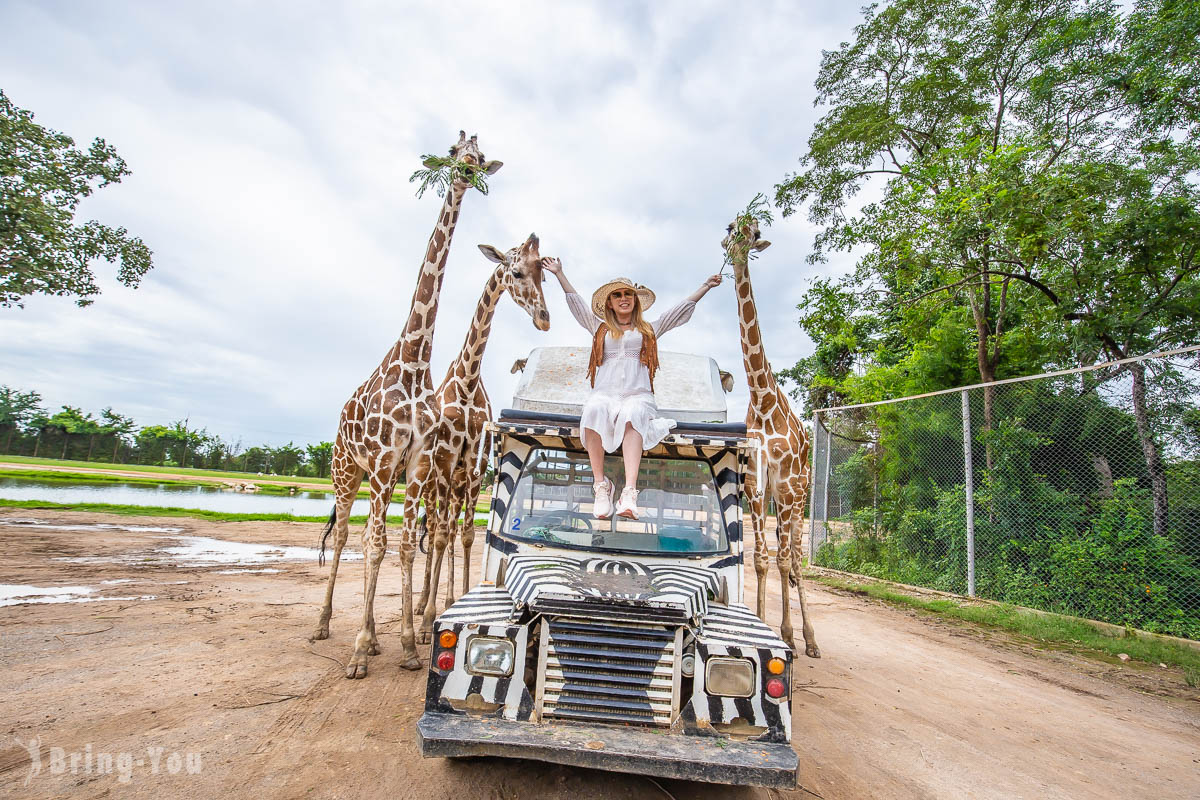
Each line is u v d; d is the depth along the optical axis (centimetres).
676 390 700
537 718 290
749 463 524
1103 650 726
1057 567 892
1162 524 809
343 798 293
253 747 340
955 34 1445
